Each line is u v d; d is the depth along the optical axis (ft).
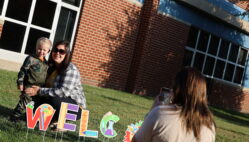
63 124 16.62
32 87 18.19
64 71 18.58
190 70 9.94
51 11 38.19
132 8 43.88
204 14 51.67
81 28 39.83
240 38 60.08
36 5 37.27
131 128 17.66
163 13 45.93
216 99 57.52
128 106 32.86
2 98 23.84
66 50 18.45
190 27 50.60
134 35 44.80
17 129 17.56
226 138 28.50
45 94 18.29
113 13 42.19
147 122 9.63
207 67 55.36
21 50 36.83
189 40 51.21
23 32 36.78
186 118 9.37
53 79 18.80
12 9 35.91
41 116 16.35
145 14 44.83
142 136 9.67
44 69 18.56
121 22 43.14
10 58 36.19
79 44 39.99
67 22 39.47
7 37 36.04
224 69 58.39
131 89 44.83
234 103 61.11
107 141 19.56
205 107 9.73
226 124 37.83
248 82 63.46
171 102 10.09
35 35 37.63
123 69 44.55
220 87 57.93
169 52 47.96
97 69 41.98
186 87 9.69
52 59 18.83
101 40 41.65
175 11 47.42
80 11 39.91
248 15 58.95
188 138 9.33
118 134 21.56
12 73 33.94
